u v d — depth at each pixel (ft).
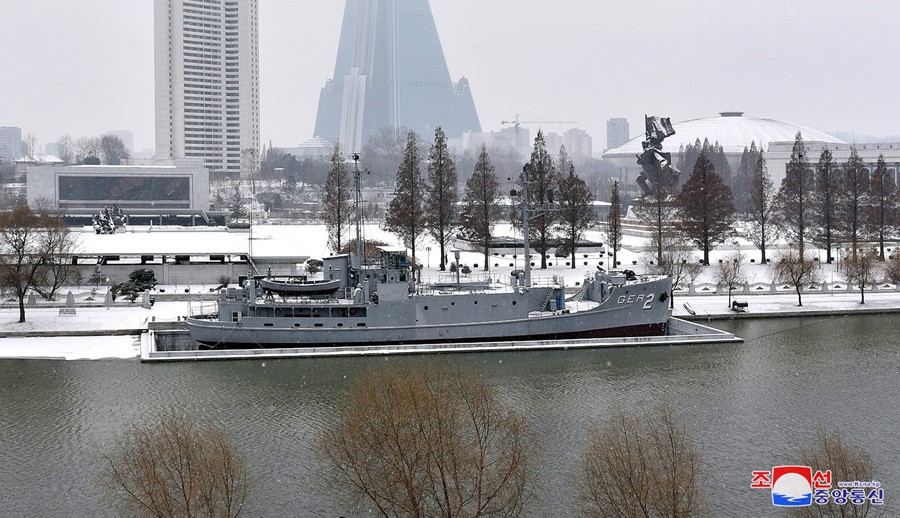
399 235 592.19
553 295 424.05
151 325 439.63
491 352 401.49
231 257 597.93
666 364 382.01
